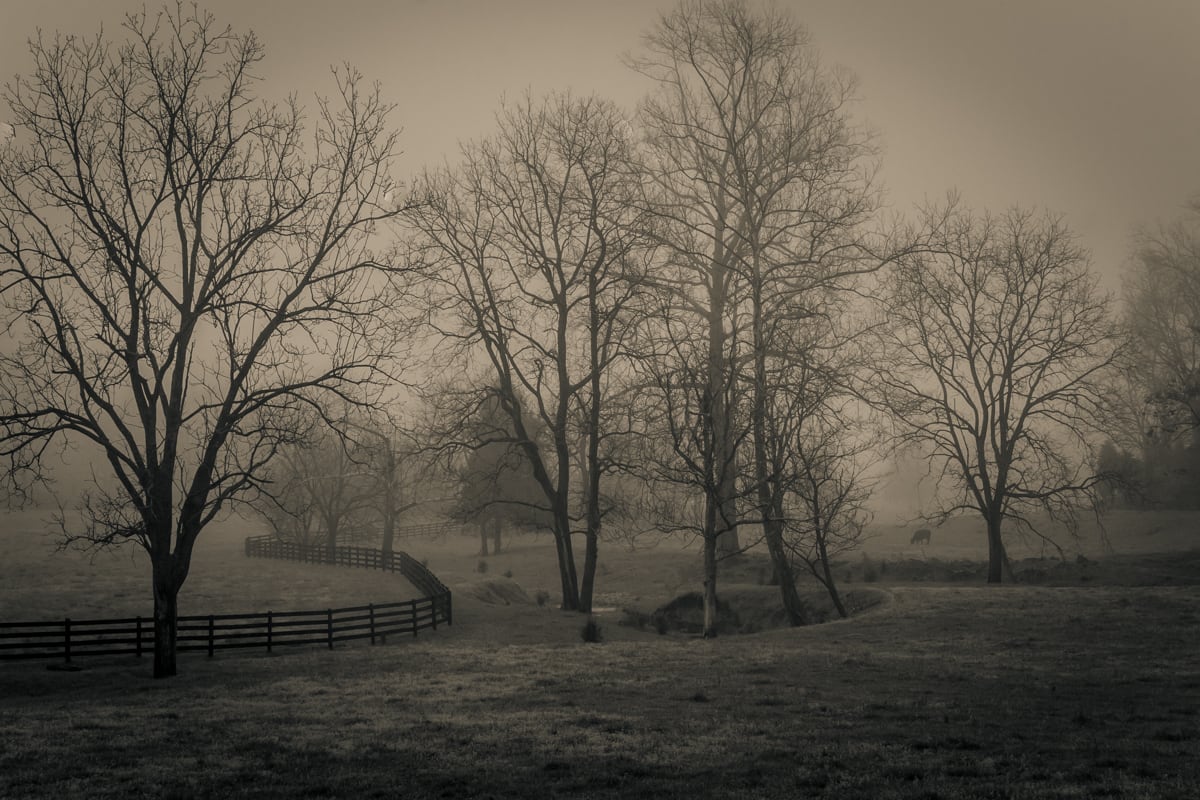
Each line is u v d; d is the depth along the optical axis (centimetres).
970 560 5344
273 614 3119
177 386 2661
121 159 2586
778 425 3562
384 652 2964
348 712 1867
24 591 4788
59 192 2592
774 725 1614
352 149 2856
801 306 3750
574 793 1205
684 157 4706
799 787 1193
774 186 4238
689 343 3684
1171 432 5803
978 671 2183
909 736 1495
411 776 1312
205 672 2666
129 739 1633
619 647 2930
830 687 2022
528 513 6831
